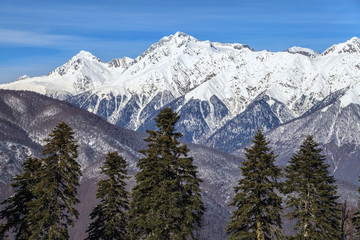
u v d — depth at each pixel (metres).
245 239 59.62
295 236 62.31
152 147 61.12
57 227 63.25
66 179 63.78
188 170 59.31
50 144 64.56
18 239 65.38
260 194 60.12
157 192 58.62
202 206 60.62
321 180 62.28
